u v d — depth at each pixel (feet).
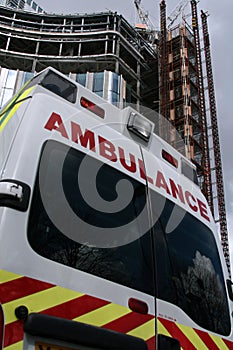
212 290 10.71
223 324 10.47
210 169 198.39
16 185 7.32
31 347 6.44
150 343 8.20
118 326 7.79
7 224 6.93
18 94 9.81
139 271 8.88
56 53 216.33
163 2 247.50
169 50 227.40
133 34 228.63
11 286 6.59
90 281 7.80
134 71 220.23
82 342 7.06
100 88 184.96
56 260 7.44
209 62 243.81
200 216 11.84
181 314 9.28
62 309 7.08
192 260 10.53
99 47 214.48
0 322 6.23
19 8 247.91
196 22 243.81
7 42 209.67
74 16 220.84
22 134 8.18
